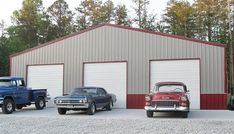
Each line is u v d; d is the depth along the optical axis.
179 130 12.40
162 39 23.42
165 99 17.02
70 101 19.05
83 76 25.48
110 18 57.81
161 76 23.33
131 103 23.94
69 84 25.89
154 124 14.23
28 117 17.39
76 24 59.59
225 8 48.16
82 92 20.50
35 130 12.43
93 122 15.00
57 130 12.43
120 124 14.25
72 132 11.92
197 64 22.58
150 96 17.38
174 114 19.03
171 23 53.97
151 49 23.67
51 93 26.45
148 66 23.66
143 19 56.94
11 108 20.39
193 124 14.17
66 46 26.19
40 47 27.12
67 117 17.48
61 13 61.03
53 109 23.47
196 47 22.62
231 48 41.62
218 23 50.62
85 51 25.56
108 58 24.83
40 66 27.02
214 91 22.16
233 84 39.84
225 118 16.88
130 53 24.22
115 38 24.72
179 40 23.03
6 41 46.84
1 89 20.22
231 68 40.97
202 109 22.25
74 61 25.84
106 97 21.48
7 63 42.84
